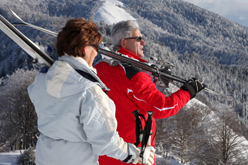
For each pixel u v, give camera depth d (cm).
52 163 127
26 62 9581
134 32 208
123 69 183
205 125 3170
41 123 130
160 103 169
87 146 131
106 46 185
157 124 3164
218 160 2731
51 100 125
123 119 185
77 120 124
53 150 126
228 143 2708
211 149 2859
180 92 180
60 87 121
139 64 181
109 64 187
